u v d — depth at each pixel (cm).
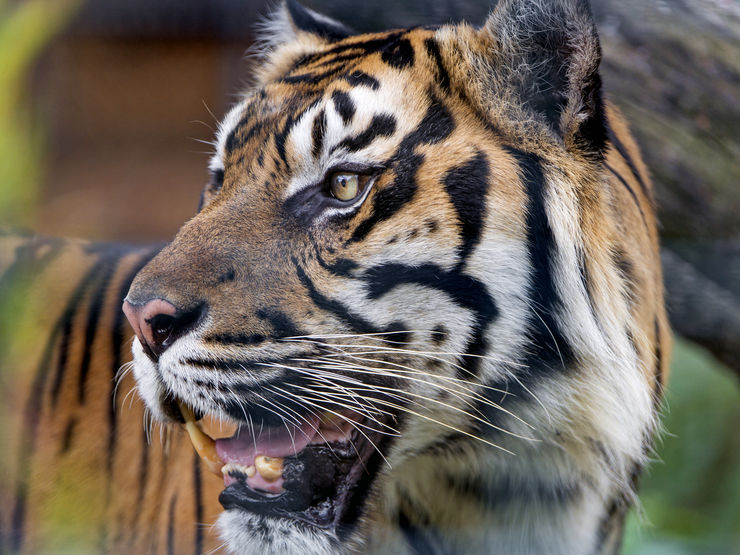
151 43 748
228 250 432
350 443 460
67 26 655
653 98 684
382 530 512
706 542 696
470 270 432
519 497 497
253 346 423
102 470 596
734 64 677
